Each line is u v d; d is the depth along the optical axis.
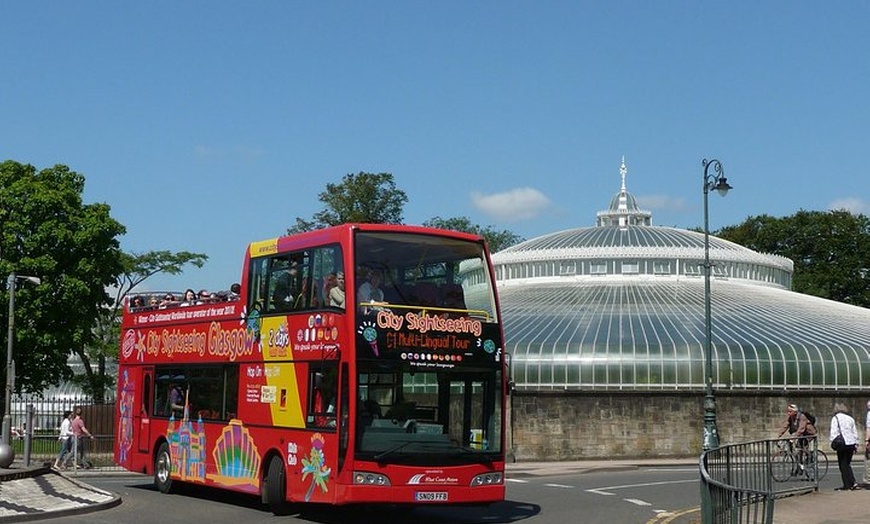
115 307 70.38
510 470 38.00
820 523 20.05
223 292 25.06
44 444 44.78
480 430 20.31
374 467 19.30
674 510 23.48
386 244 20.22
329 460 19.73
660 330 49.66
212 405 24.52
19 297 51.88
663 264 61.91
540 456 44.34
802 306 57.31
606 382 47.56
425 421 19.81
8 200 53.62
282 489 21.56
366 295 19.81
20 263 52.31
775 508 22.97
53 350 52.84
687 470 38.84
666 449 45.25
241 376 23.33
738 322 51.31
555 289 59.81
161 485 26.73
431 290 20.38
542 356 48.44
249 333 23.17
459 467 19.88
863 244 93.44
